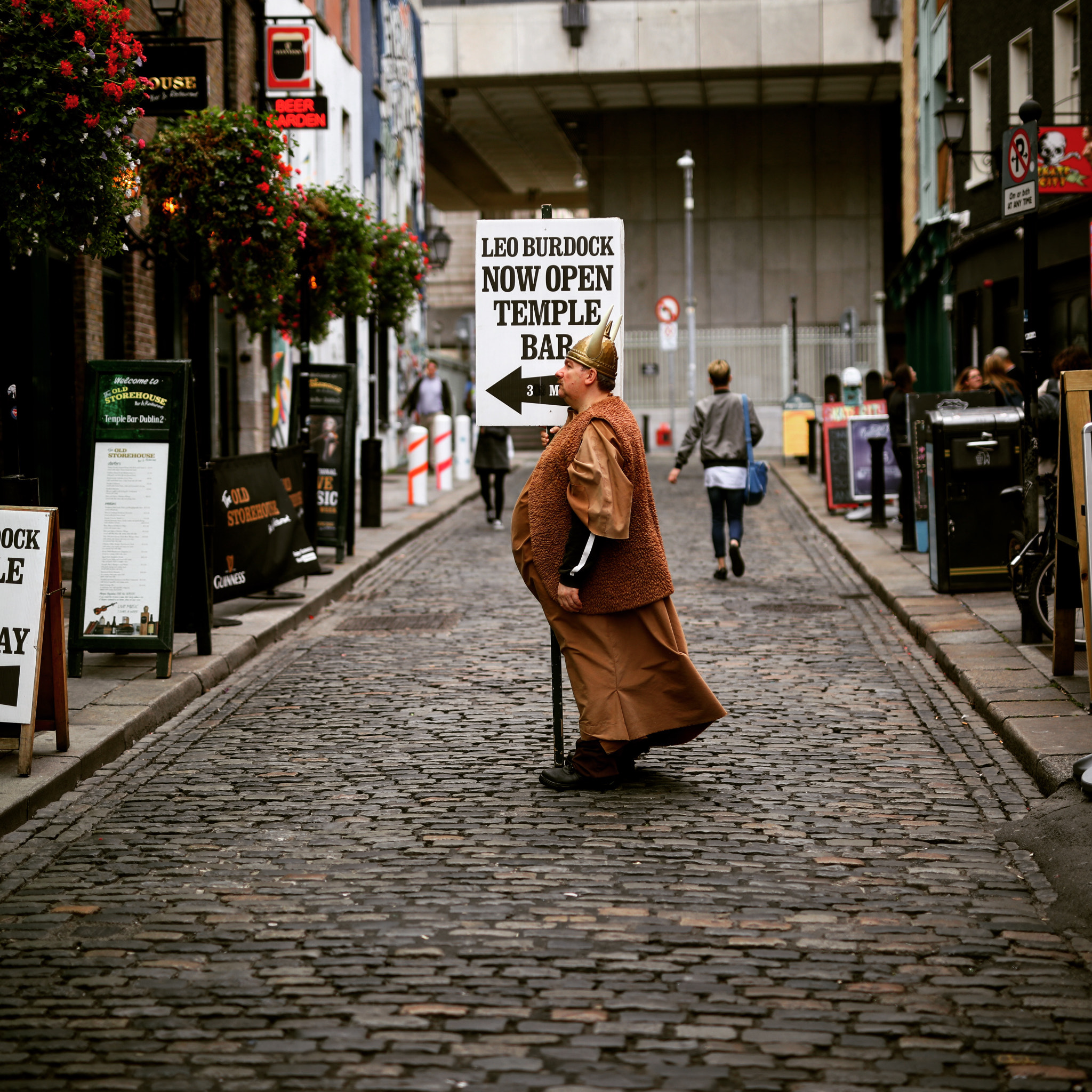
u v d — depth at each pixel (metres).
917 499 14.72
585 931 4.66
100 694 8.20
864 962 4.39
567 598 6.34
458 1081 3.59
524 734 7.63
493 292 7.23
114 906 4.98
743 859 5.45
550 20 38.31
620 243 7.21
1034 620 9.34
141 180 12.01
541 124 46.56
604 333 6.43
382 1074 3.63
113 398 8.82
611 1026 3.91
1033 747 6.70
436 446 24.39
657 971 4.32
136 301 16.67
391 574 14.74
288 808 6.23
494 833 5.81
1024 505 9.48
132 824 6.03
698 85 39.94
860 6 37.22
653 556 6.40
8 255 9.68
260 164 12.09
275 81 18.09
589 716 6.40
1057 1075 3.62
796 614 11.66
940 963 4.39
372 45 31.34
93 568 8.73
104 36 7.80
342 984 4.23
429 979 4.26
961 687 8.51
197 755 7.27
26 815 6.11
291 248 12.53
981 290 23.39
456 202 64.69
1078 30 18.72
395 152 34.28
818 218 43.50
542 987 4.20
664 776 6.71
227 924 4.77
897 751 7.12
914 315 33.34
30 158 7.65
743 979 4.25
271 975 4.31
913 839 5.70
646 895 5.03
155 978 4.30
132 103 7.99
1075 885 5.01
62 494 14.82
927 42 28.34
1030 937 4.62
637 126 43.72
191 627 9.41
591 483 6.18
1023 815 6.01
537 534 6.45
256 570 11.27
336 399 14.48
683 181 43.81
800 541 17.11
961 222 24.27
